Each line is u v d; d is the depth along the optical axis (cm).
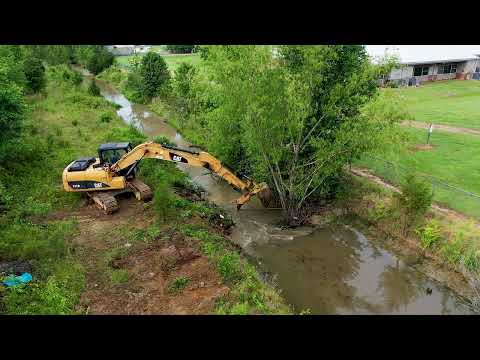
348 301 1557
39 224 1928
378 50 4056
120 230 1884
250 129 1872
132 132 3350
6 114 2219
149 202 2164
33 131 3150
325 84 1892
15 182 2294
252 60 1716
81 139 3150
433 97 3806
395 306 1517
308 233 2044
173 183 2434
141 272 1578
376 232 1964
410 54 4309
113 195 2131
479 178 2053
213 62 1859
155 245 1745
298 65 1800
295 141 2002
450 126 2894
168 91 4088
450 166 2212
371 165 2348
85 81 6900
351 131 1792
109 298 1438
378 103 1738
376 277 1694
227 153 2394
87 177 2080
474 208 1809
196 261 1642
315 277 1706
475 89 4016
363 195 2134
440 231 1723
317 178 1995
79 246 1762
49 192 2220
